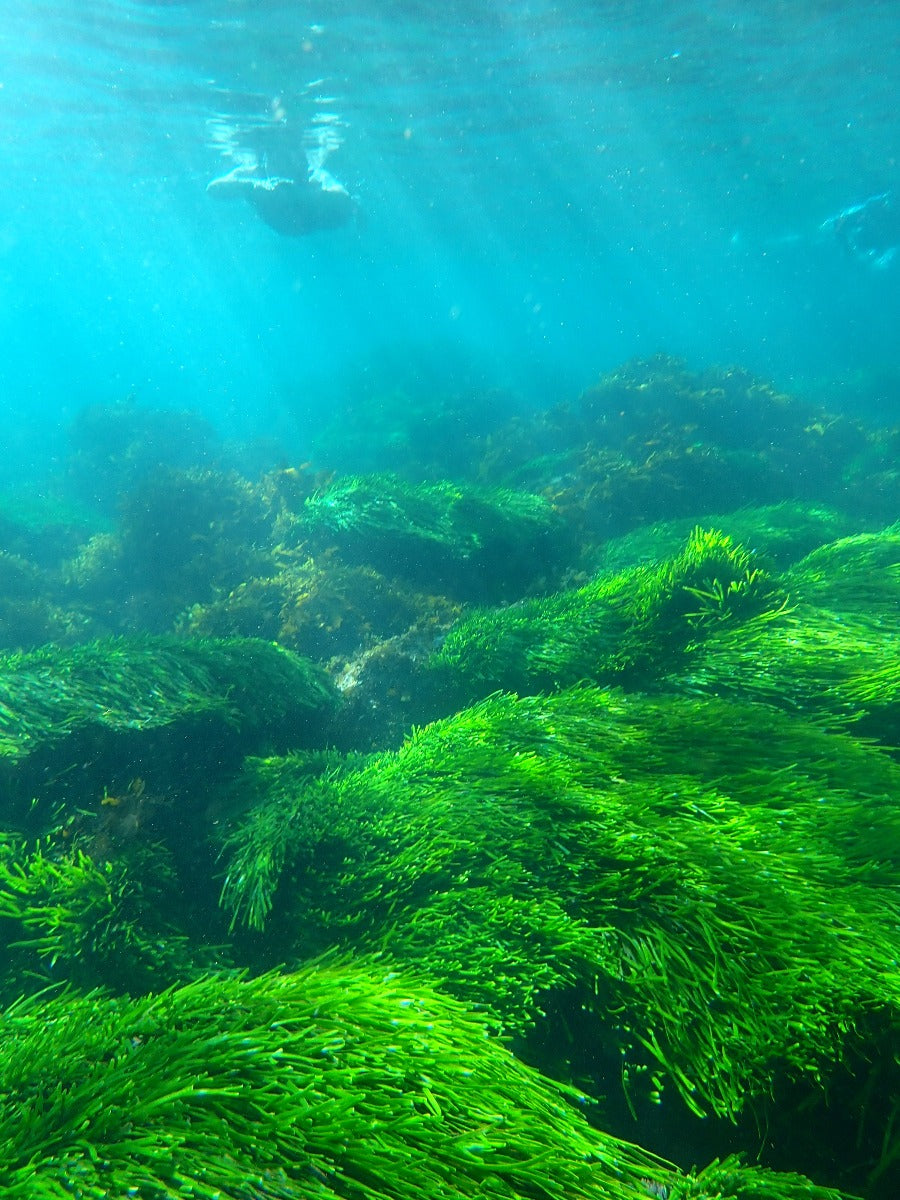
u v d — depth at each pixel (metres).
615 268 76.62
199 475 10.62
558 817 3.13
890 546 5.93
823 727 3.74
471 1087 2.02
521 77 19.17
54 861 3.15
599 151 27.45
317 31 15.59
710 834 2.87
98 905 2.86
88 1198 1.59
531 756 3.57
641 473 11.62
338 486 9.47
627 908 2.68
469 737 3.88
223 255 56.47
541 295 112.25
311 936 2.85
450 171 28.97
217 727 4.51
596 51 17.89
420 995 2.33
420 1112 1.95
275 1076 1.90
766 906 2.54
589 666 4.75
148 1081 1.85
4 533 11.83
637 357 20.48
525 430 18.78
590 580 8.10
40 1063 1.93
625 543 9.04
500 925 2.69
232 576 8.81
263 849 3.14
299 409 34.81
